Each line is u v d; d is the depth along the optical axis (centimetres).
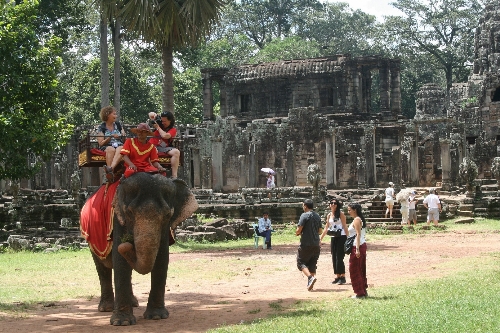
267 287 1742
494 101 6788
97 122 7269
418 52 9800
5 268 2202
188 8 2920
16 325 1246
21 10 3152
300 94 6919
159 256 1253
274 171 5612
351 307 1332
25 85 3109
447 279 1686
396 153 4622
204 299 1546
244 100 7244
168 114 1465
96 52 8838
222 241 3231
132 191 1164
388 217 3794
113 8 3023
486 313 1200
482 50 7712
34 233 3253
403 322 1133
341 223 1766
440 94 8231
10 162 3055
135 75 7650
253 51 10069
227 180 5847
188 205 1253
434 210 3553
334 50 9981
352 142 6062
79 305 1489
